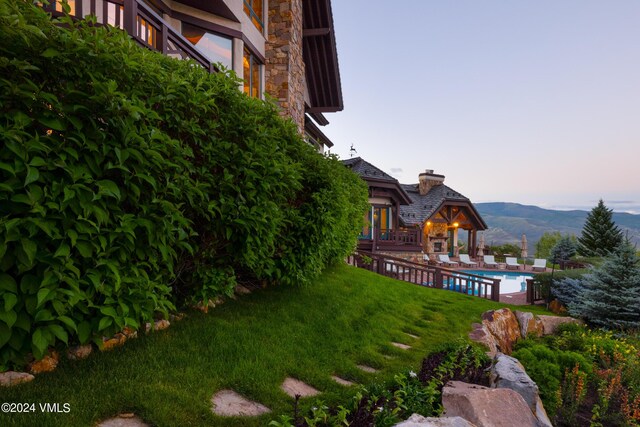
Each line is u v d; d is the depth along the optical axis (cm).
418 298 965
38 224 222
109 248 280
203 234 425
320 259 658
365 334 550
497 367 475
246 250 444
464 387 392
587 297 1096
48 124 238
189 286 447
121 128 272
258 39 1244
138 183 301
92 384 266
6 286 222
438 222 3047
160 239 316
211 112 431
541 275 1425
